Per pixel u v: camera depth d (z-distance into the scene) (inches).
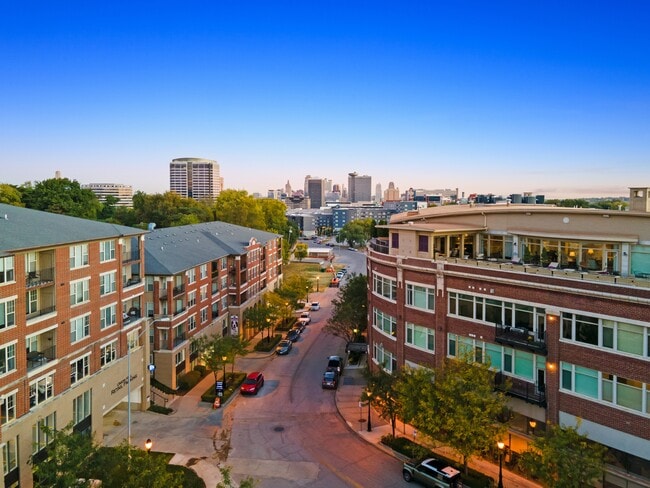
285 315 2699.3
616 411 970.1
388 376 1305.4
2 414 1053.8
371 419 1483.8
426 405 1038.4
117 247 1489.9
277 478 1150.3
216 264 2250.2
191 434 1405.0
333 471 1181.1
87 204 4069.9
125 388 1499.8
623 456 970.1
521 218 1403.8
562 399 1053.2
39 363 1175.0
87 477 884.0
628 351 954.7
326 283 4269.2
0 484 1002.1
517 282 1115.9
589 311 1000.9
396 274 1440.7
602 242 1239.5
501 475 1040.2
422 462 1119.6
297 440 1357.0
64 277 1254.9
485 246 1518.2
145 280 1744.6
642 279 985.5
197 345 1865.2
